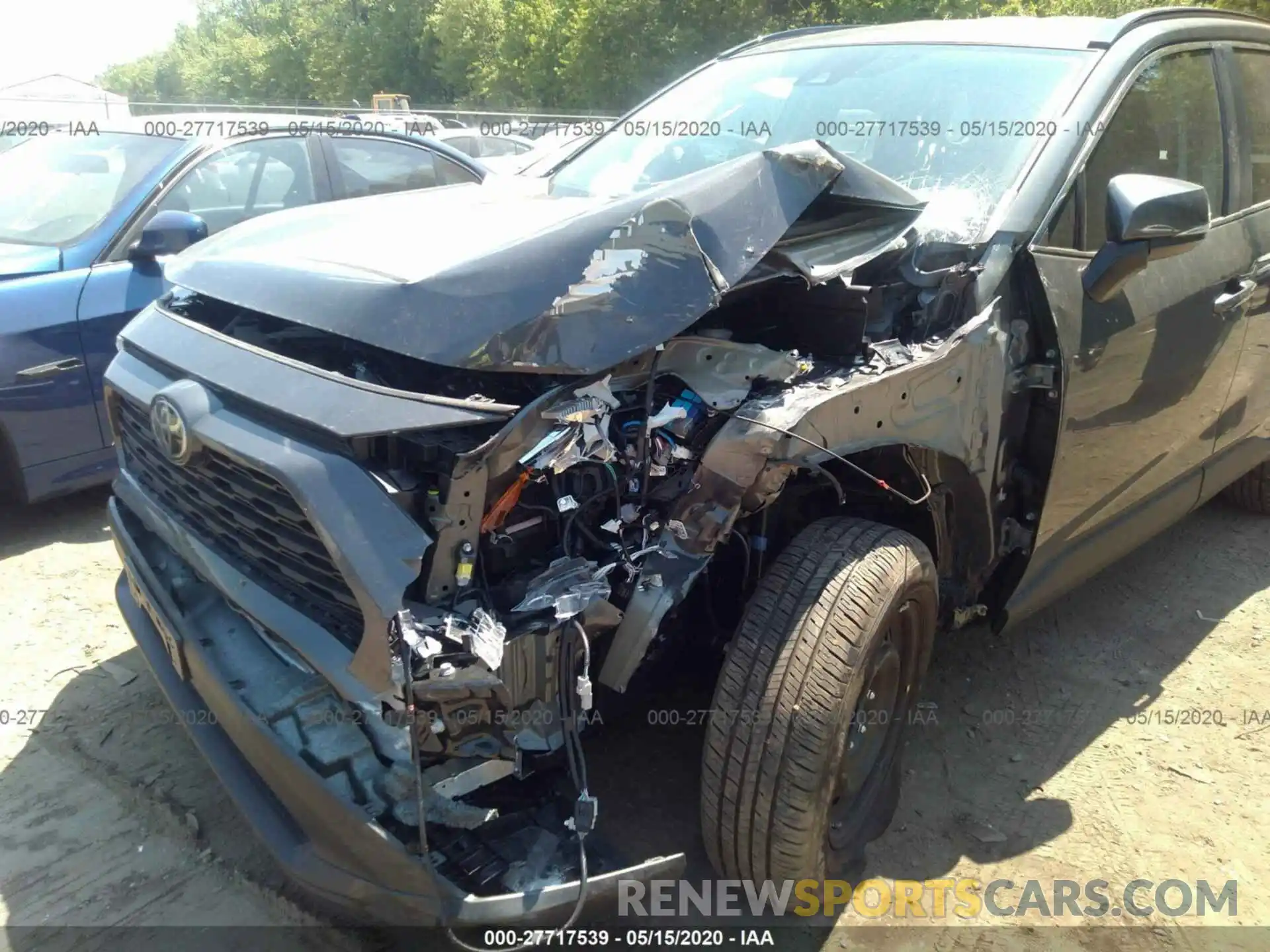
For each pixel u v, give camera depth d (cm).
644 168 325
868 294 232
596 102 3378
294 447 176
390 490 170
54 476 414
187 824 257
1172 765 296
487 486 175
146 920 229
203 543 214
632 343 186
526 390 188
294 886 239
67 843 252
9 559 407
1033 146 274
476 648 167
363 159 564
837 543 217
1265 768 296
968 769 292
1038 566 291
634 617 187
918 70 312
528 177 346
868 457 229
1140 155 304
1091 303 265
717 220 201
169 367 219
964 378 233
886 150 290
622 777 274
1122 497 320
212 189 482
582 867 178
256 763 199
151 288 432
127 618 265
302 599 188
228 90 7500
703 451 196
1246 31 374
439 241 214
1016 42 312
